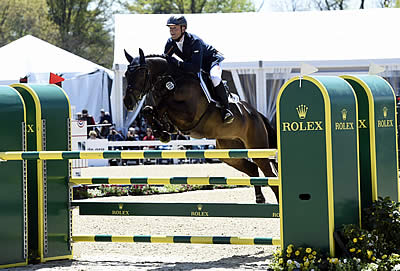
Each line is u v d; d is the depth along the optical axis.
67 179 9.70
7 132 9.03
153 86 11.45
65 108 9.71
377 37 29.77
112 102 30.88
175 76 11.47
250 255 9.78
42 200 9.30
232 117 11.64
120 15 31.39
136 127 31.12
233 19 31.34
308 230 7.88
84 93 31.50
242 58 29.25
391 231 8.11
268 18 31.31
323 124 7.75
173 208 9.36
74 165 19.81
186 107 11.47
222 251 10.34
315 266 7.49
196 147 29.36
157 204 9.40
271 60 29.11
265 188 20.06
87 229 12.70
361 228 8.12
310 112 7.84
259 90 29.62
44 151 9.05
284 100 8.01
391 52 28.92
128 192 19.28
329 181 7.73
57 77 9.85
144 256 9.95
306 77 7.87
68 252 9.67
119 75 29.91
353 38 29.77
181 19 11.55
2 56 27.83
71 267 8.88
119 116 30.47
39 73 27.25
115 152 8.84
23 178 9.13
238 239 9.01
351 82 8.61
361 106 8.52
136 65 11.27
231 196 17.89
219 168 25.17
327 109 7.70
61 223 9.62
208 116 11.68
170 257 9.77
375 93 8.54
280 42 29.91
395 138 8.89
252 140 12.50
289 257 7.89
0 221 8.85
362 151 8.50
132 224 13.30
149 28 30.72
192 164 28.08
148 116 11.45
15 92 9.24
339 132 7.86
